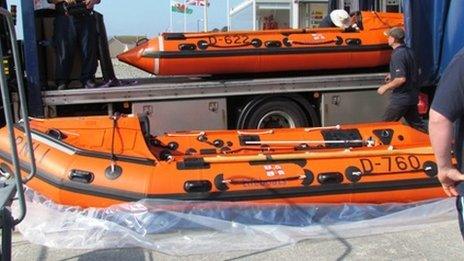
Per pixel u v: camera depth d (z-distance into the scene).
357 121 8.01
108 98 7.11
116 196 4.63
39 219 4.56
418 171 5.03
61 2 7.09
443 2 7.70
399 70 7.01
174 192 4.62
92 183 4.67
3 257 2.72
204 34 7.47
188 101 7.38
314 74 8.05
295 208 4.76
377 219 4.79
